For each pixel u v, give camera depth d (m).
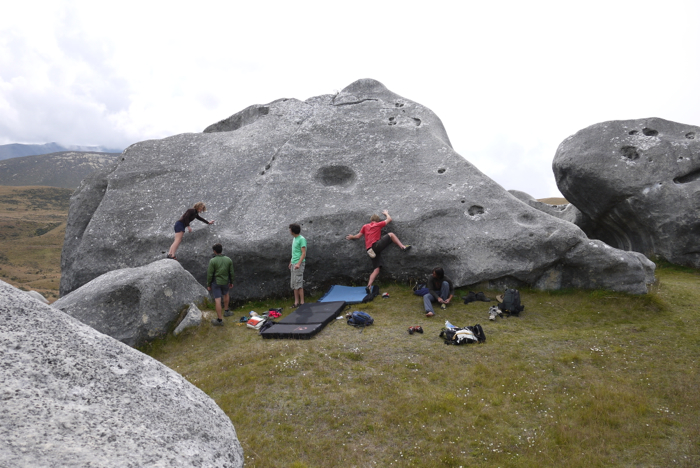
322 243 11.84
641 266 10.01
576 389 6.30
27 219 170.88
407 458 5.06
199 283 11.52
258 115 16.72
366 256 11.78
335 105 15.78
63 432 1.84
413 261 11.48
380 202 12.21
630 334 8.12
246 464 5.06
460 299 10.44
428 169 12.80
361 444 5.34
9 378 1.96
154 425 2.15
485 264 10.67
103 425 1.99
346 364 7.33
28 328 2.31
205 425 2.39
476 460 4.96
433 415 5.79
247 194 13.13
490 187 11.91
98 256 12.92
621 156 13.63
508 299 9.65
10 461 1.58
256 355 7.81
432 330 8.66
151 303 9.37
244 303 12.20
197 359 8.41
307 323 9.09
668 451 4.93
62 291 14.10
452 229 11.31
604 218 14.96
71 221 14.67
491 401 6.07
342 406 6.11
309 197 12.59
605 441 5.15
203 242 12.30
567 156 14.20
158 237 12.67
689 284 11.55
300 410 6.08
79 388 2.14
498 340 8.04
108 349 2.54
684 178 13.45
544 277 10.64
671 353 7.20
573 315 9.38
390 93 16.33
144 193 13.89
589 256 10.19
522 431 5.43
